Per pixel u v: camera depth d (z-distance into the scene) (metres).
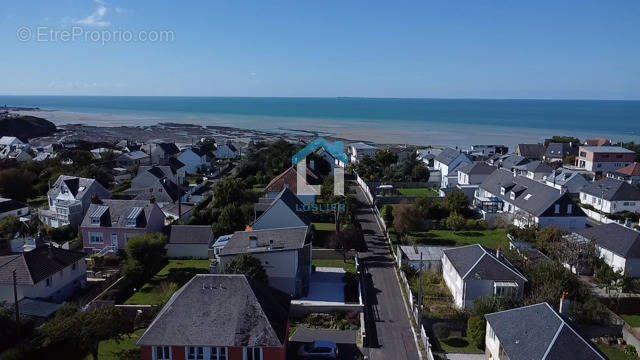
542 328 32.75
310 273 54.19
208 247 62.69
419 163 115.31
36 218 77.19
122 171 120.81
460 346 41.00
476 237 69.12
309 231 59.84
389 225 73.25
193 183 109.06
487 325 38.50
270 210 58.53
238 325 33.88
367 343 40.94
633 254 53.12
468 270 46.34
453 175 111.69
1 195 89.56
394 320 45.31
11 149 153.50
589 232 61.09
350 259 61.56
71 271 50.84
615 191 82.31
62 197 78.12
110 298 47.88
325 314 46.00
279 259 49.47
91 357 37.00
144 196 83.06
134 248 53.00
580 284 46.56
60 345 37.59
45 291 46.66
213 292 35.88
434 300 48.66
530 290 45.75
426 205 76.00
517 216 72.88
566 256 55.41
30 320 40.09
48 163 115.81
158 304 44.69
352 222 73.94
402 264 56.69
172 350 33.28
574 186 95.62
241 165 113.31
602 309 43.38
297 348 39.31
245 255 47.91
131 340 40.03
